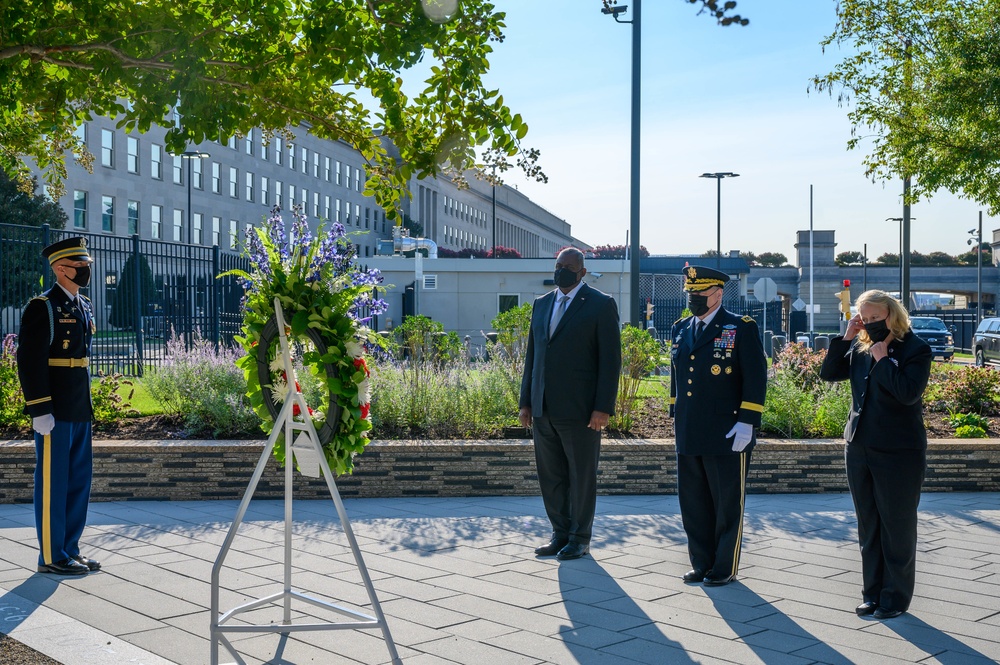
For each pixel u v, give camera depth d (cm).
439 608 559
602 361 689
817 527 787
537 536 750
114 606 556
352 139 543
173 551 690
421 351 1392
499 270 3653
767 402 1053
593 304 696
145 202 5450
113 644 482
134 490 893
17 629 504
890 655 486
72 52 492
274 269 489
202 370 1085
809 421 1045
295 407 500
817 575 640
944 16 1384
